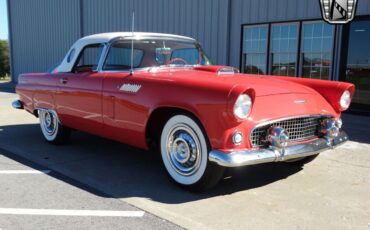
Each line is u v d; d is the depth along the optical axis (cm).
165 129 381
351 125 702
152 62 459
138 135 404
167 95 366
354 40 831
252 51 1008
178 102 354
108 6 1445
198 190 365
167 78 380
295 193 369
